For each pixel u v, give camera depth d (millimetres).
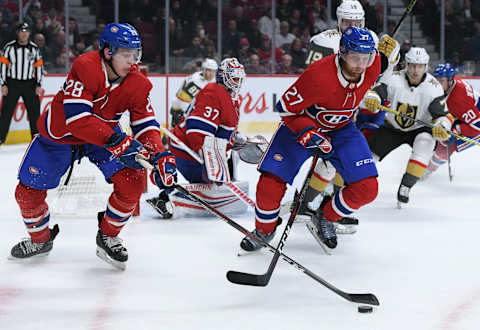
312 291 4090
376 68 4598
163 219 6254
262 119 14922
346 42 4277
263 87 14867
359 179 4676
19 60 11781
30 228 4590
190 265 4680
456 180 8797
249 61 15148
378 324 3506
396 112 6562
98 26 13992
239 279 3910
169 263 4730
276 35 15352
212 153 6082
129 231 5734
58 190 6957
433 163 8555
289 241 5473
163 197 5969
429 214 6578
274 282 4277
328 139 4844
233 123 6254
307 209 5754
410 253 5066
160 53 14531
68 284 4227
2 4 13367
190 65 14727
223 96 6164
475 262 4805
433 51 16172
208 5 14719
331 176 5625
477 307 3797
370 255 5008
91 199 6727
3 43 13438
